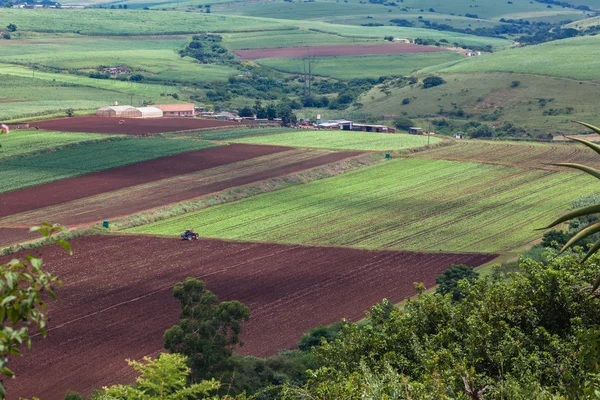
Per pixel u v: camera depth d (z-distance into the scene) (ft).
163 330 433.89
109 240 639.35
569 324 171.94
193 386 124.67
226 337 386.11
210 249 622.54
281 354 390.42
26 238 647.97
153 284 521.65
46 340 416.26
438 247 643.86
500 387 127.65
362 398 123.54
